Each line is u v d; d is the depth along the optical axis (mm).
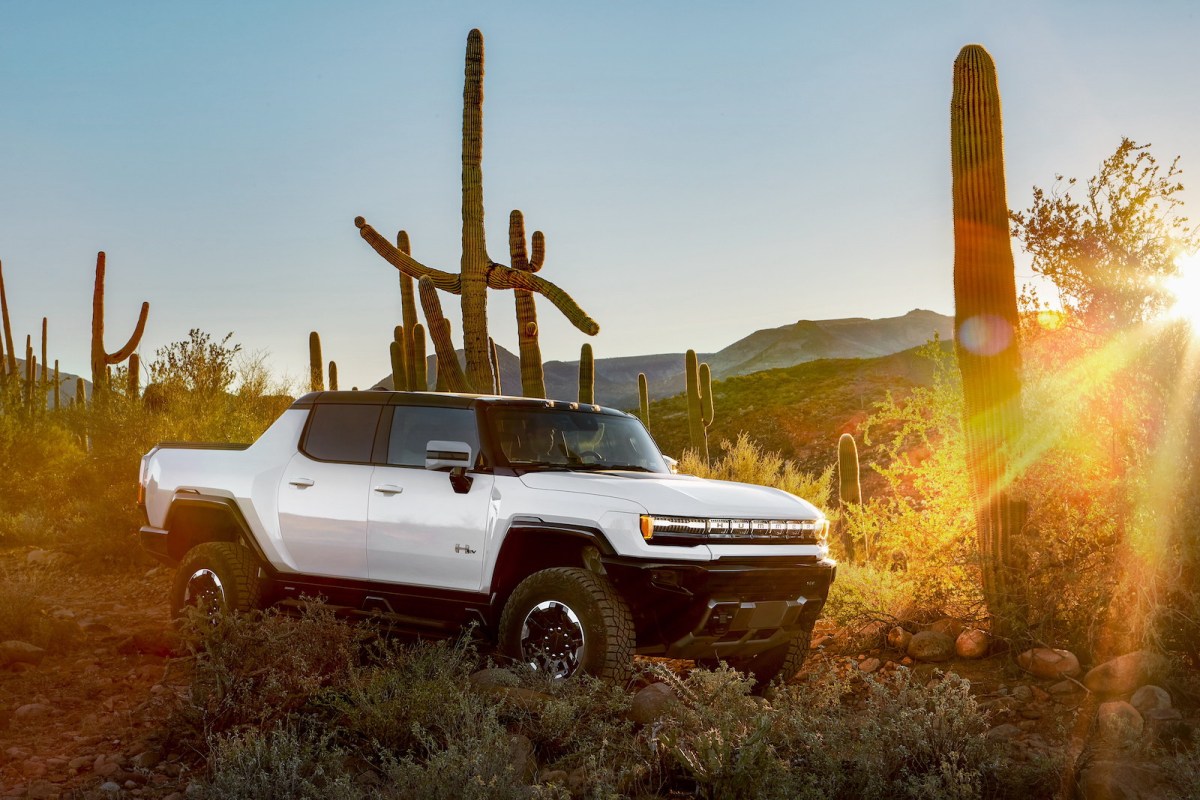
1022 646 6637
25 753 5367
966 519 7914
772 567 6289
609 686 5738
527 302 12969
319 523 7215
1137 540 6129
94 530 13148
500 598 6508
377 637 6359
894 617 7668
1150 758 4551
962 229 7355
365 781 4762
